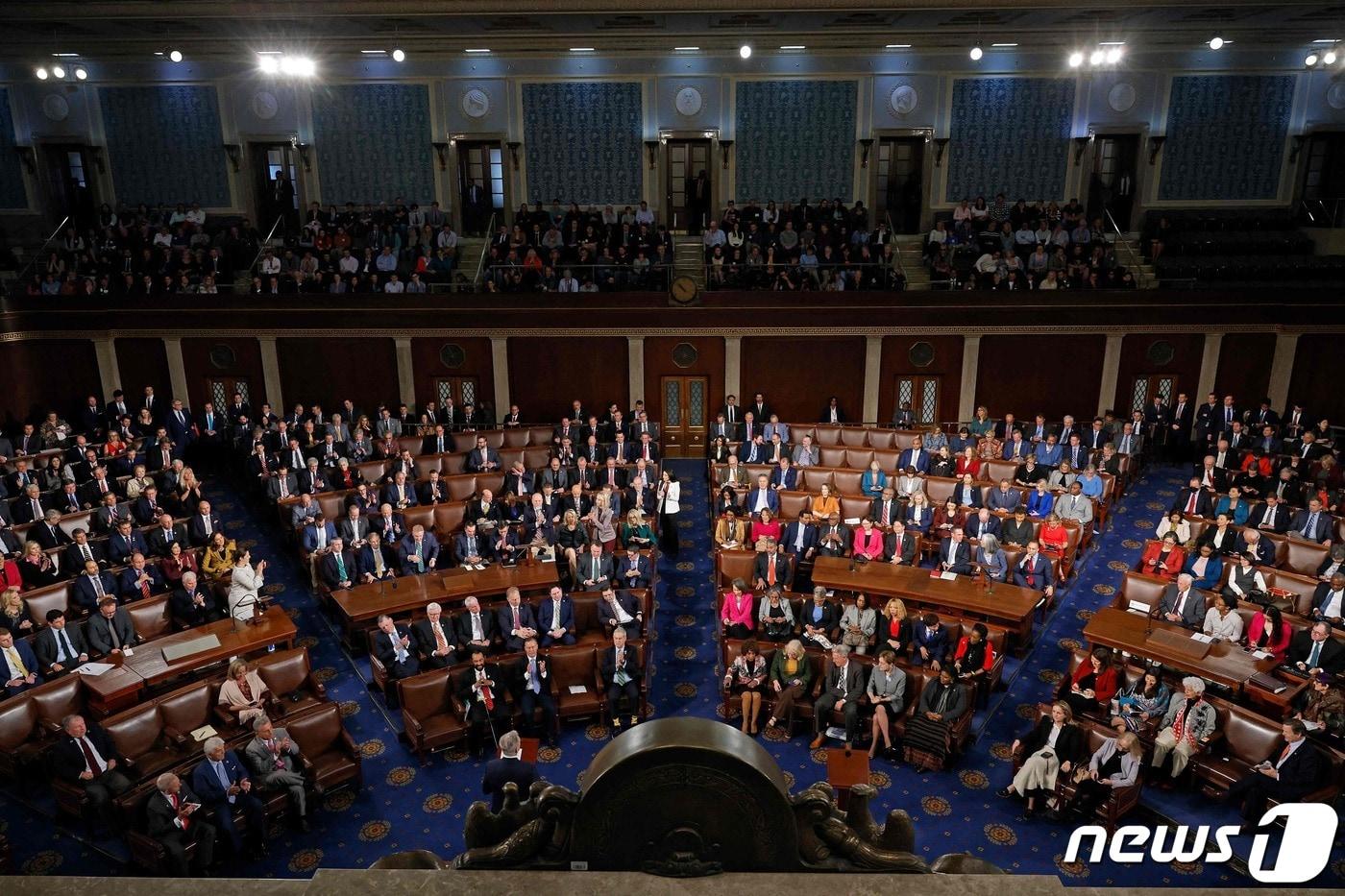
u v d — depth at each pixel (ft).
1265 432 55.47
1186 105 73.15
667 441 69.26
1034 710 36.91
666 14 59.72
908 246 75.15
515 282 67.87
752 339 66.85
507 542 46.34
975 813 31.35
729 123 74.33
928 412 68.18
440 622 37.91
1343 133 72.54
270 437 58.85
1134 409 67.46
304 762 31.09
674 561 50.34
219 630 37.58
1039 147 74.33
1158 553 43.45
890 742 34.04
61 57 73.31
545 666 35.53
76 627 36.55
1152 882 28.09
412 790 32.65
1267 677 33.63
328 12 57.93
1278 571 39.88
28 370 67.00
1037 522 47.06
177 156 76.38
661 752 6.85
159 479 55.47
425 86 74.13
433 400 68.69
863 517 49.55
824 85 73.46
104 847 29.55
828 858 7.24
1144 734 32.01
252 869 28.89
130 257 70.03
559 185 76.02
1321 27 66.80
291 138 75.41
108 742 30.53
